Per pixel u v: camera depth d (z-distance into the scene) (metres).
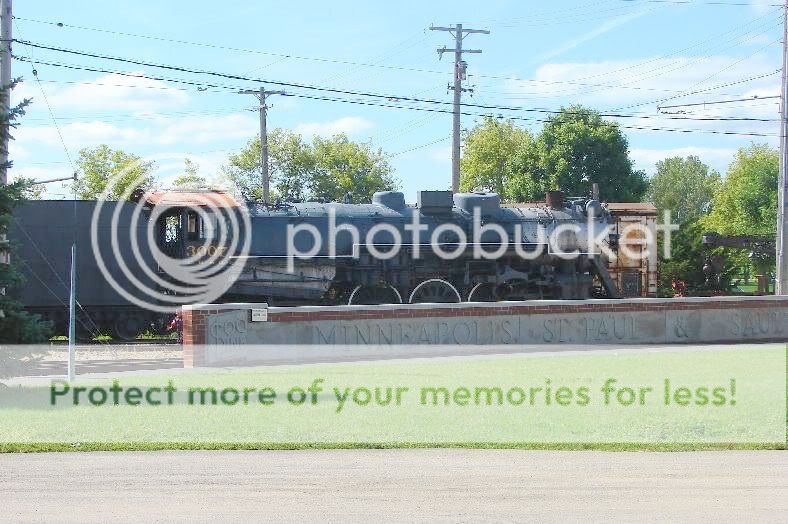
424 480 8.45
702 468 8.96
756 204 77.88
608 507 7.60
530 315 20.53
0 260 16.14
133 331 24.53
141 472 8.70
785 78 30.75
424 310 19.53
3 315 13.23
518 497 7.89
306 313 18.38
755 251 38.94
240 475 8.60
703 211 143.12
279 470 8.80
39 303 23.94
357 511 7.46
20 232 23.88
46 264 24.02
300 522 7.15
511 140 75.81
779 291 30.84
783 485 8.33
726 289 38.34
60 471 8.73
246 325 17.80
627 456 9.52
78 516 7.27
